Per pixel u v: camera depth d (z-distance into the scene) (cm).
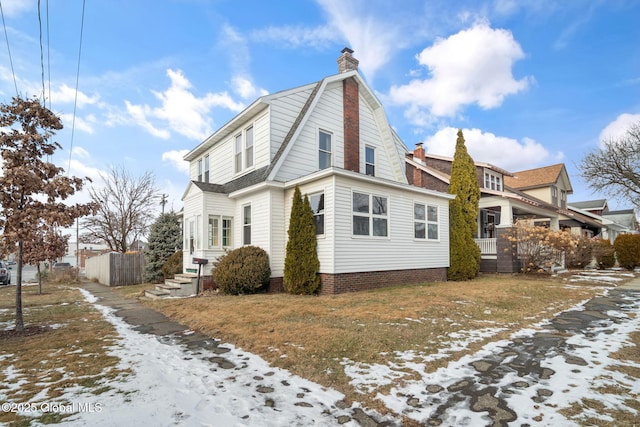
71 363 443
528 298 891
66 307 930
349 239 1002
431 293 951
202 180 1659
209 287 1162
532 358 445
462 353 461
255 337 540
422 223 1290
